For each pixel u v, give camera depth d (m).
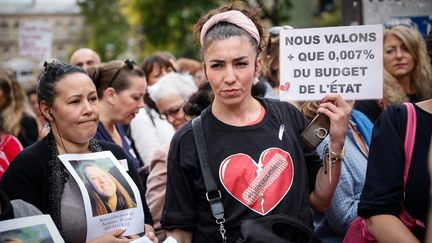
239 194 2.66
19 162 2.91
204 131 2.78
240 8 2.87
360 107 4.25
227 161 2.69
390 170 2.50
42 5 57.91
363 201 2.54
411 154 2.50
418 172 2.48
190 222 2.77
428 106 2.55
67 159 2.89
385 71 4.36
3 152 4.46
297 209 2.69
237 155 2.70
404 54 4.67
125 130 5.29
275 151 2.72
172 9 19.33
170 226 2.79
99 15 39.25
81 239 2.81
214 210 2.65
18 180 2.87
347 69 3.02
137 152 5.20
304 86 3.05
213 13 2.89
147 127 5.20
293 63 3.05
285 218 2.62
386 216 2.47
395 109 2.59
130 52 38.03
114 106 4.34
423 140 2.49
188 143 2.78
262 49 2.90
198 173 2.73
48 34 11.91
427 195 2.46
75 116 2.96
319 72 3.03
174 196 2.80
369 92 3.01
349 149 3.32
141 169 4.23
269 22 11.81
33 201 2.86
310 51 3.04
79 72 3.03
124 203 2.92
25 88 7.92
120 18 39.03
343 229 3.23
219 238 2.69
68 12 57.44
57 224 2.83
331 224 3.27
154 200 3.56
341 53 3.02
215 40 2.69
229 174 2.67
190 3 18.69
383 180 2.51
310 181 2.91
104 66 4.40
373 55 3.00
